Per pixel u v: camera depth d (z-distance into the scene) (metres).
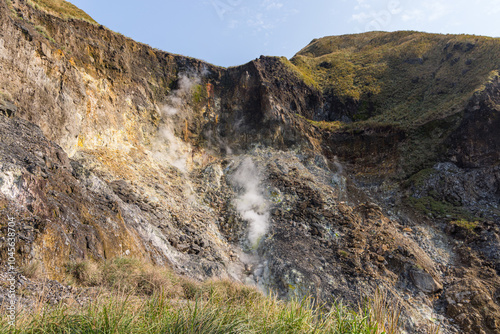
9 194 8.47
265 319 4.09
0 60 13.78
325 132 30.03
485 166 23.39
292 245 17.36
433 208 21.45
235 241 19.34
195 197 22.19
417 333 12.66
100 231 11.08
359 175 26.98
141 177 20.38
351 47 48.69
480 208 21.25
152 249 13.95
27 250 7.43
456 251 18.27
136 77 26.94
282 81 33.19
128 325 3.60
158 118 26.41
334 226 19.08
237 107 30.61
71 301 5.53
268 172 24.03
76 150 18.03
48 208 9.39
